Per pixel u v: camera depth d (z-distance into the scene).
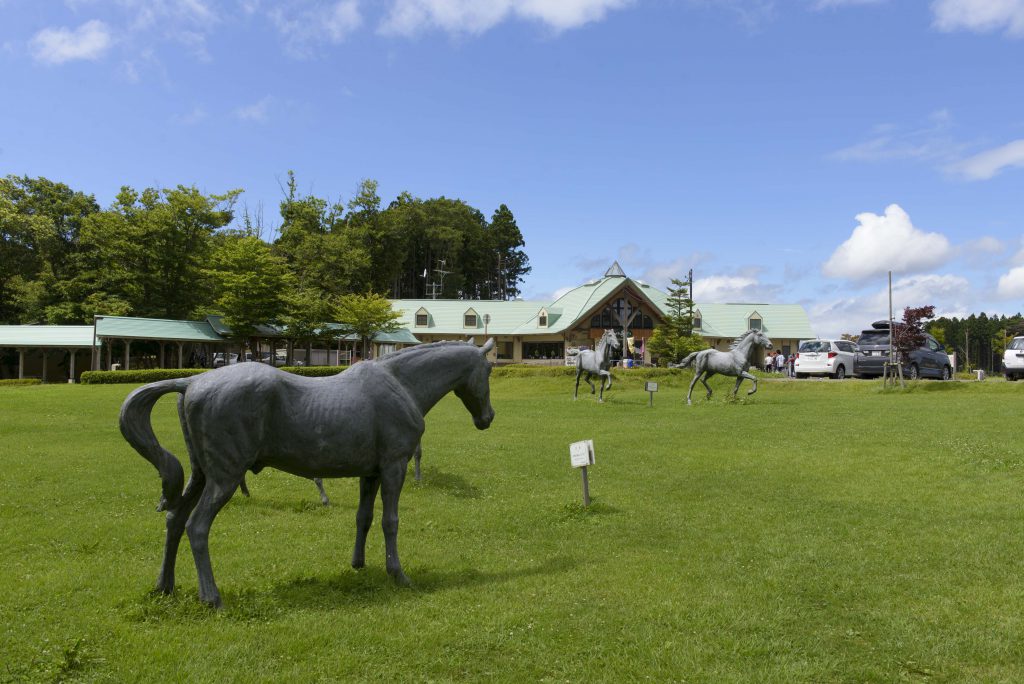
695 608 5.48
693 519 8.63
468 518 8.77
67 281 51.06
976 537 7.50
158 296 51.69
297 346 52.47
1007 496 9.39
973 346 98.62
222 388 5.21
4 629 4.81
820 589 5.98
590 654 4.59
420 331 67.44
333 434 5.61
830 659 4.58
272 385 5.40
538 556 7.13
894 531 7.88
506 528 8.34
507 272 105.25
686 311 64.44
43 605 5.32
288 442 5.50
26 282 52.25
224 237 62.50
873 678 4.33
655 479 11.17
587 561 6.90
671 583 6.14
